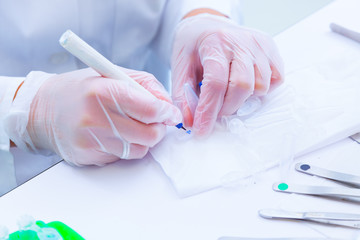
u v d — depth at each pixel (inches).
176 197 20.6
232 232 18.4
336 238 17.4
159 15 35.2
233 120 23.7
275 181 20.8
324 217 18.1
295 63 28.9
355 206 18.8
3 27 29.7
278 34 33.3
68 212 20.3
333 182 20.3
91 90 22.2
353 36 30.6
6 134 25.4
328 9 35.0
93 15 32.2
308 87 25.6
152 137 22.5
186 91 25.7
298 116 23.5
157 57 39.8
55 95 24.2
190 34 29.0
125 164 23.0
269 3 58.3
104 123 22.0
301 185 20.1
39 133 25.1
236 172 21.0
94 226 19.5
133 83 22.8
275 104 25.0
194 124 24.1
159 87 25.5
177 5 34.3
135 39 35.6
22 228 17.6
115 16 33.0
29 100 24.7
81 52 19.7
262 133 23.2
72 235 18.3
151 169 22.5
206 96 24.1
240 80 24.3
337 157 21.6
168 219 19.4
